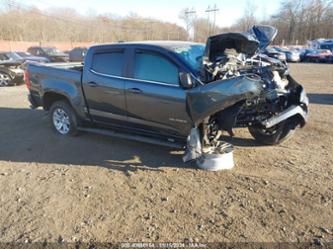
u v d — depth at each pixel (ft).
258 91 14.16
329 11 215.92
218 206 12.10
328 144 18.67
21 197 13.03
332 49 131.03
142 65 16.46
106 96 17.78
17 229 10.94
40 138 20.43
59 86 19.90
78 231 10.78
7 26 167.12
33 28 180.75
